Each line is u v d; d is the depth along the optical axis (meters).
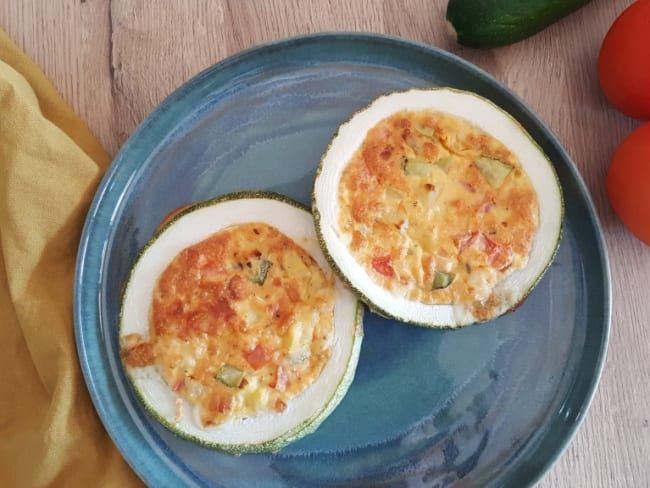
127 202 0.36
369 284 0.30
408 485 0.34
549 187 0.31
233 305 0.31
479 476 0.34
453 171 0.31
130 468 0.34
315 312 0.31
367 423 0.34
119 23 0.37
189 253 0.32
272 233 0.32
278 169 0.36
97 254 0.35
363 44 0.35
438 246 0.31
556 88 0.37
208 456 0.34
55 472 0.34
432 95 0.32
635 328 0.36
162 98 0.37
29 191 0.34
